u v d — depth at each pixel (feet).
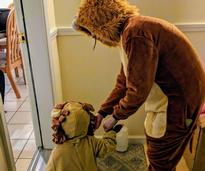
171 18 5.52
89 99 6.41
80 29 3.71
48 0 5.27
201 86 3.78
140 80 3.36
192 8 5.43
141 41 3.27
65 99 6.45
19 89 10.26
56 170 4.20
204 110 4.91
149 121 4.10
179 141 4.05
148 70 3.35
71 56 5.99
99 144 4.29
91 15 3.43
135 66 3.34
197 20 5.54
